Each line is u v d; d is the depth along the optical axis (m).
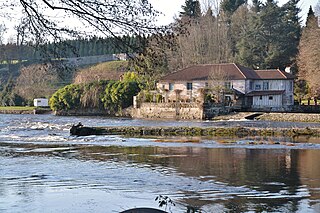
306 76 75.44
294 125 48.09
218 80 72.88
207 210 13.38
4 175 19.14
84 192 15.77
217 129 40.06
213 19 95.50
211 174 19.38
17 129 46.81
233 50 97.06
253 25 90.69
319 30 75.44
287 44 88.94
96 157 24.92
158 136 38.84
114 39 9.04
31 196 15.17
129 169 20.70
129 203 14.19
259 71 78.19
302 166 21.61
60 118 70.12
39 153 26.89
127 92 77.06
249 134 39.53
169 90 75.19
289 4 95.44
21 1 8.98
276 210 13.46
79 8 8.73
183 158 24.39
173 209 13.27
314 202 14.44
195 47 85.12
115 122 58.19
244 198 14.92
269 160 23.62
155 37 9.05
